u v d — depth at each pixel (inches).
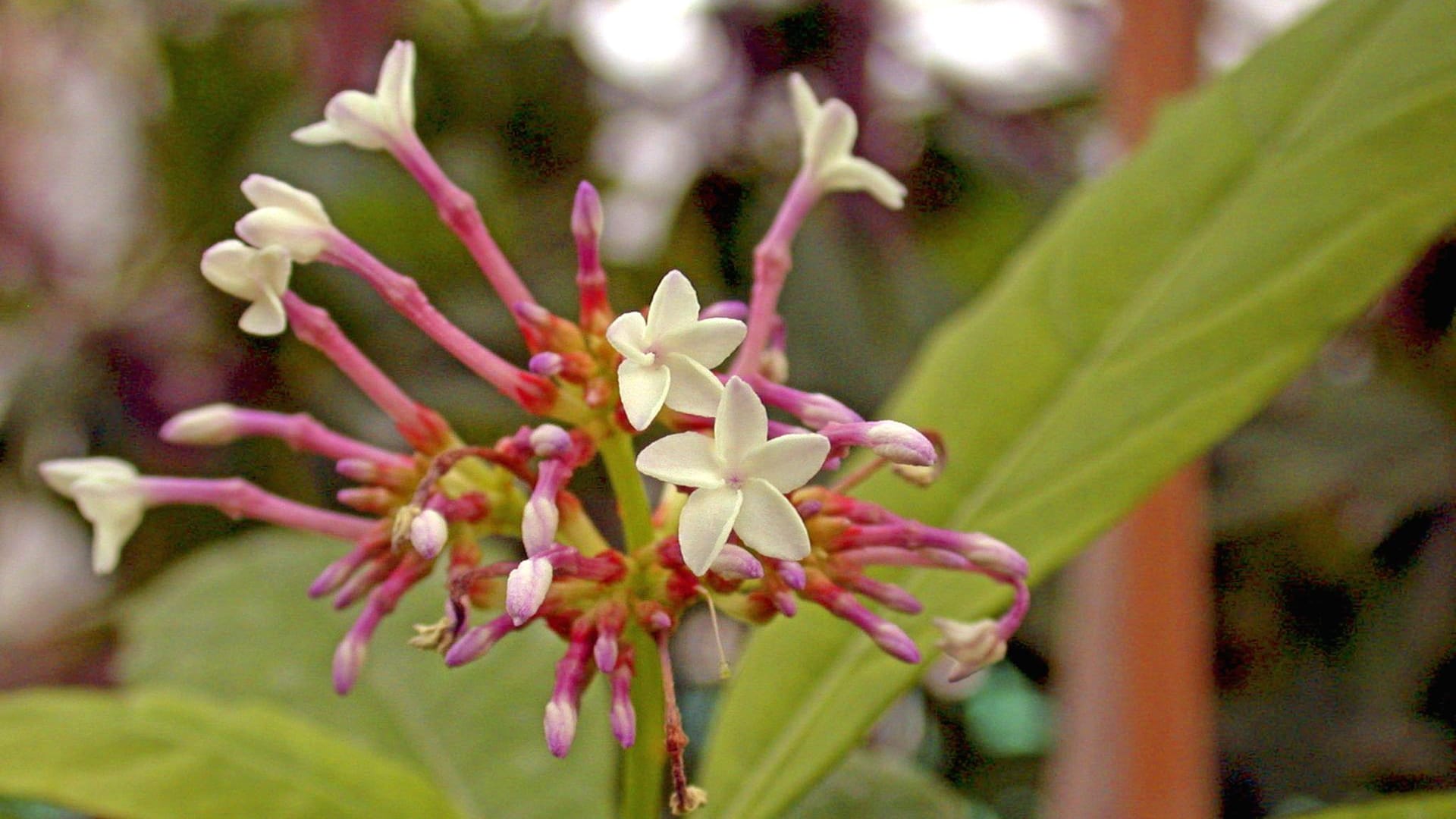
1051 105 16.8
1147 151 9.1
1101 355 9.0
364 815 8.4
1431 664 13.3
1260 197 8.8
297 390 14.7
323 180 14.1
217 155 15.8
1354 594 14.3
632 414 7.1
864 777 10.0
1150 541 8.8
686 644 14.8
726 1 16.3
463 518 7.8
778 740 8.8
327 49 14.4
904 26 16.6
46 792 8.5
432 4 16.8
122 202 17.6
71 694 8.7
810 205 8.3
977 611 8.7
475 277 14.6
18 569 18.3
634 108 17.2
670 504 8.2
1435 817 8.3
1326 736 13.7
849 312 14.8
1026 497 8.8
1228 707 14.3
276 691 10.1
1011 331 9.1
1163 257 9.0
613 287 15.9
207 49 15.8
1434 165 8.5
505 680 10.0
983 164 16.4
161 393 14.9
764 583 7.8
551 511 7.5
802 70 16.2
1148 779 8.6
